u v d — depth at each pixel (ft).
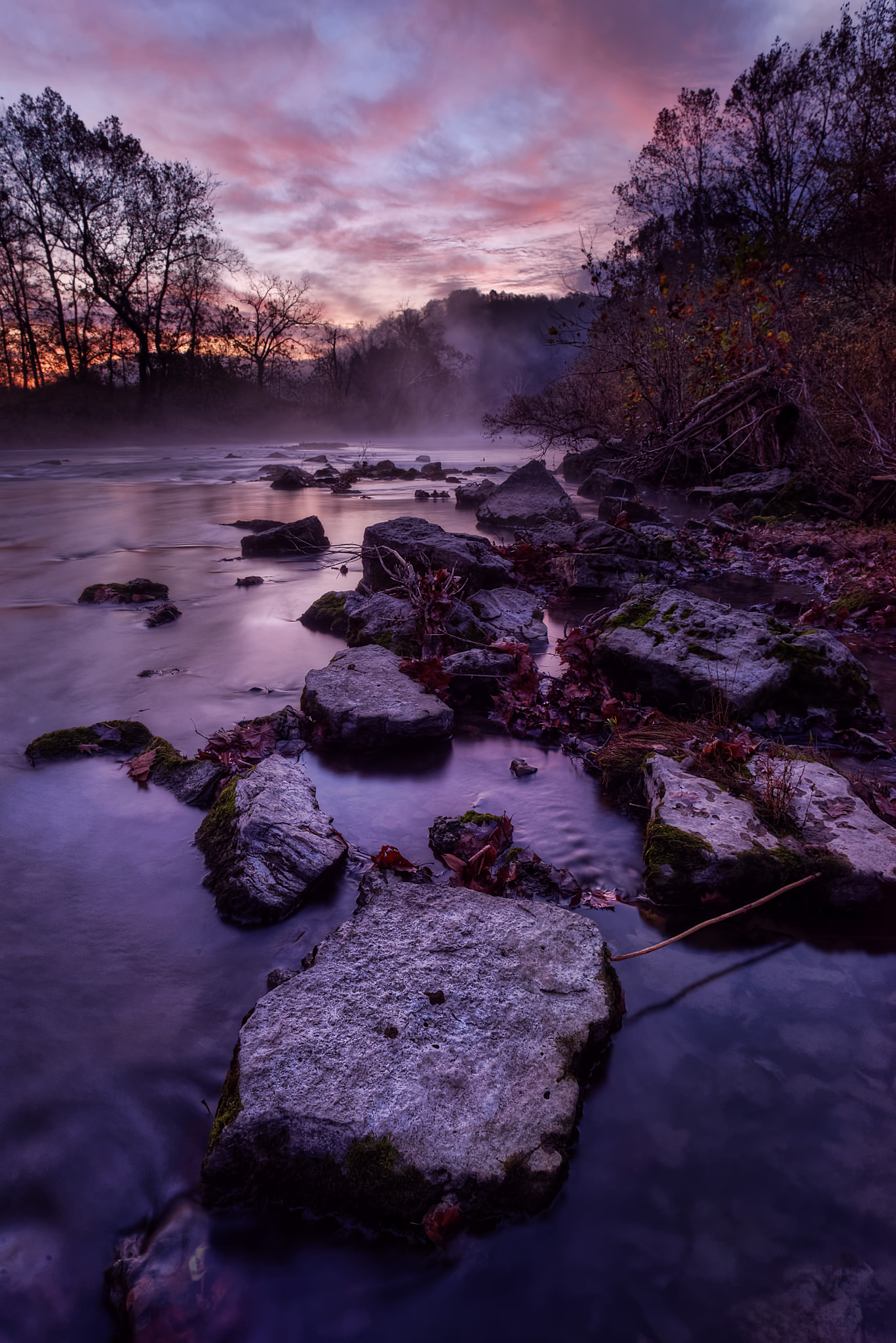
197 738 15.20
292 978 7.96
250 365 215.10
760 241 47.19
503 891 10.20
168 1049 7.72
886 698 17.43
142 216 158.92
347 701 15.23
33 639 21.71
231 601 26.25
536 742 15.55
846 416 40.60
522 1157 6.28
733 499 45.42
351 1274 5.82
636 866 11.08
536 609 23.98
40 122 145.38
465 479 76.23
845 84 83.82
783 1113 7.04
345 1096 6.63
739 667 15.94
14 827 11.77
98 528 43.93
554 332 62.80
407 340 220.84
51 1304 5.65
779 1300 5.54
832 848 10.39
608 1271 5.77
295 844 10.50
